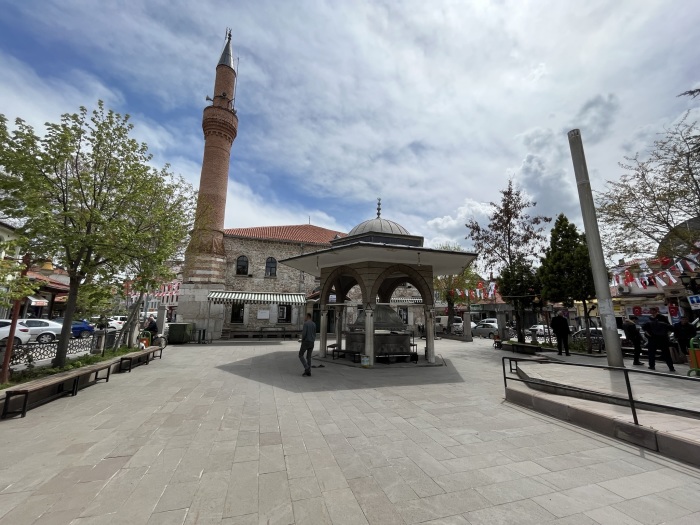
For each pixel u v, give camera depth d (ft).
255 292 83.82
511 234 63.36
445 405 21.35
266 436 15.70
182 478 11.51
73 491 10.57
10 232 48.67
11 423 17.49
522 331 59.21
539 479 11.48
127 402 21.91
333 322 93.71
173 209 43.80
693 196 37.86
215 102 83.10
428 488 10.86
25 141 25.32
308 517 9.21
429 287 41.91
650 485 11.02
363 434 16.01
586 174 33.47
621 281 48.98
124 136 30.94
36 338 56.13
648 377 25.46
